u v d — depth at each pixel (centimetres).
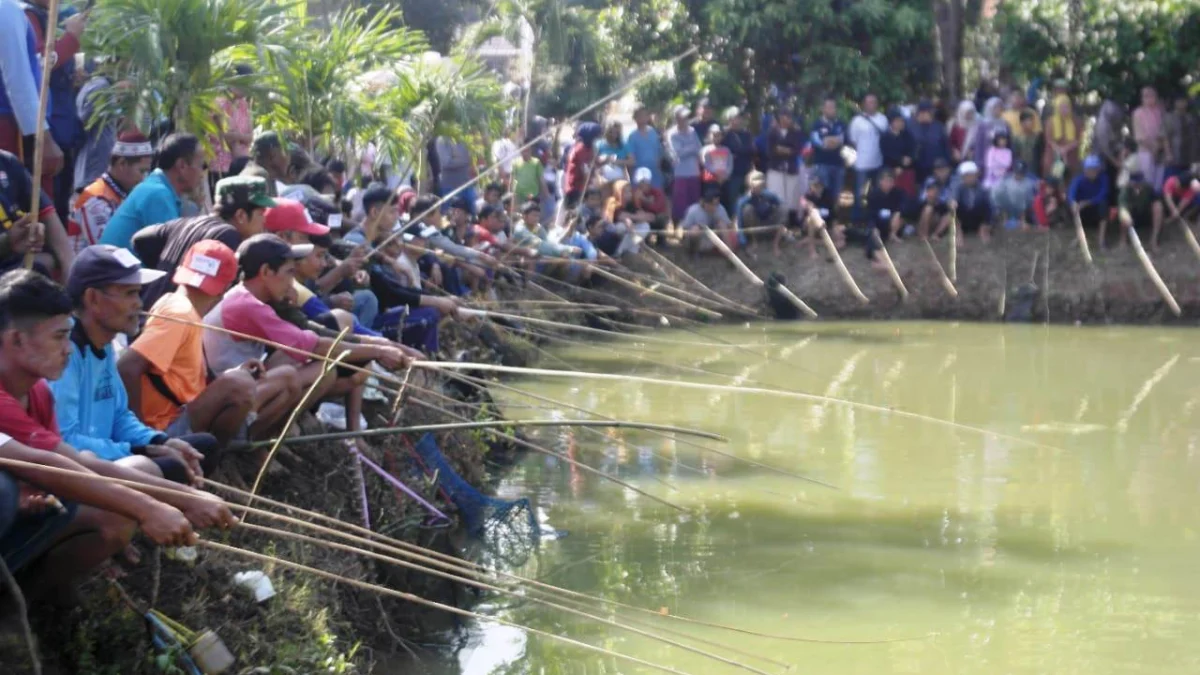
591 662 574
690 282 1590
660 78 1775
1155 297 1553
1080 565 698
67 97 671
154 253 616
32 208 462
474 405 695
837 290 1596
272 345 576
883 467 901
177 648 433
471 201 1420
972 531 755
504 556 702
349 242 870
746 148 1655
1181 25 1655
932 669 562
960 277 1603
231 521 409
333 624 530
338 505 612
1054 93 1670
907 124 1645
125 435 474
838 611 630
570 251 1412
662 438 976
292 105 862
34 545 388
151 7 739
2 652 383
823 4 1684
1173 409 1085
